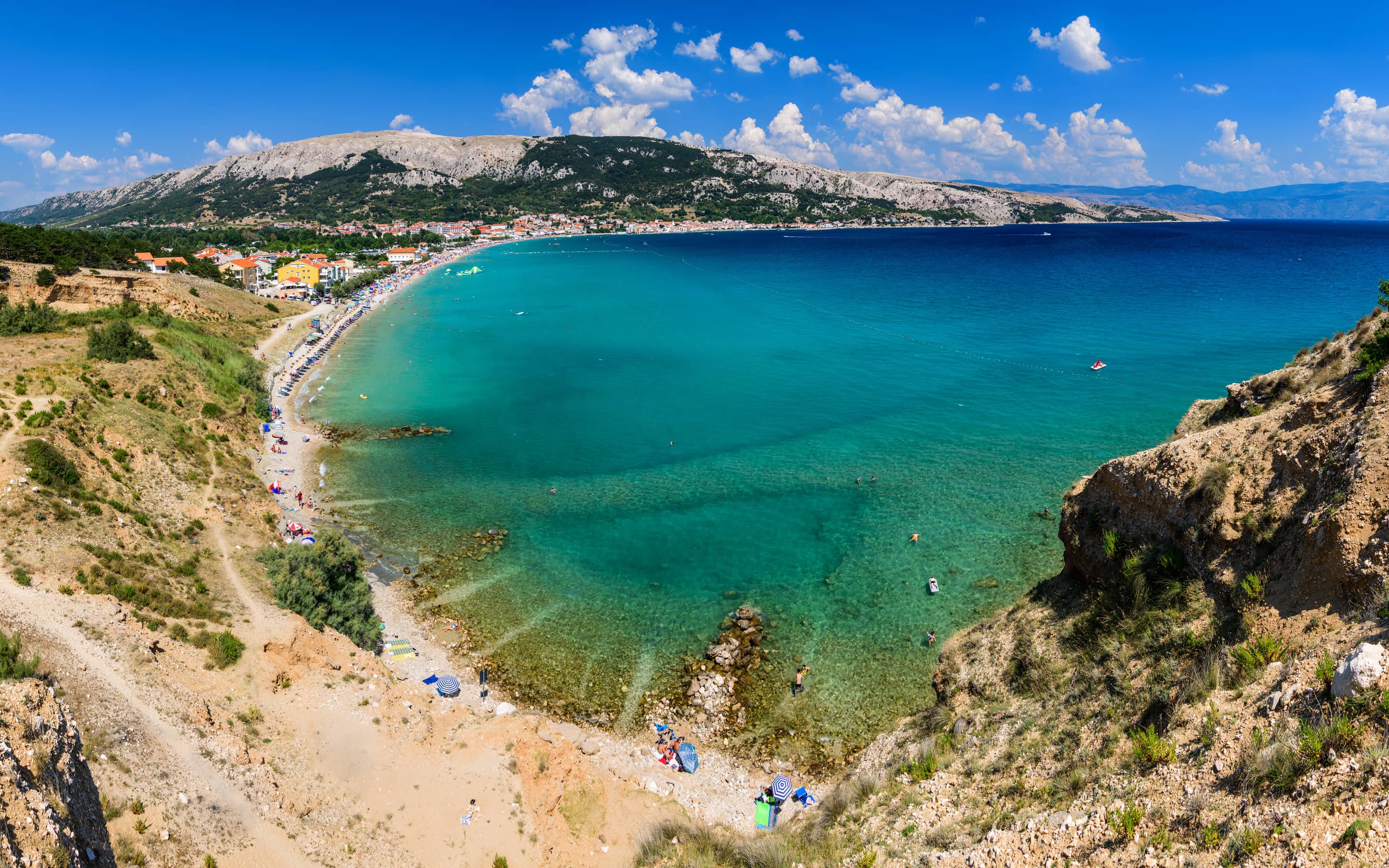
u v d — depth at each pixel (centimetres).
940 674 2983
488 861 2403
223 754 2447
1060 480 5412
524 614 3972
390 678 3306
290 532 4619
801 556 4500
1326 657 1418
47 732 1448
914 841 1906
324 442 6456
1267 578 1902
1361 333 2628
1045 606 2791
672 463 6106
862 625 3831
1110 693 2052
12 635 2589
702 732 3228
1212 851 1255
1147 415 6788
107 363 5806
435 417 7375
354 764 2669
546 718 3281
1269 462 2116
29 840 1178
